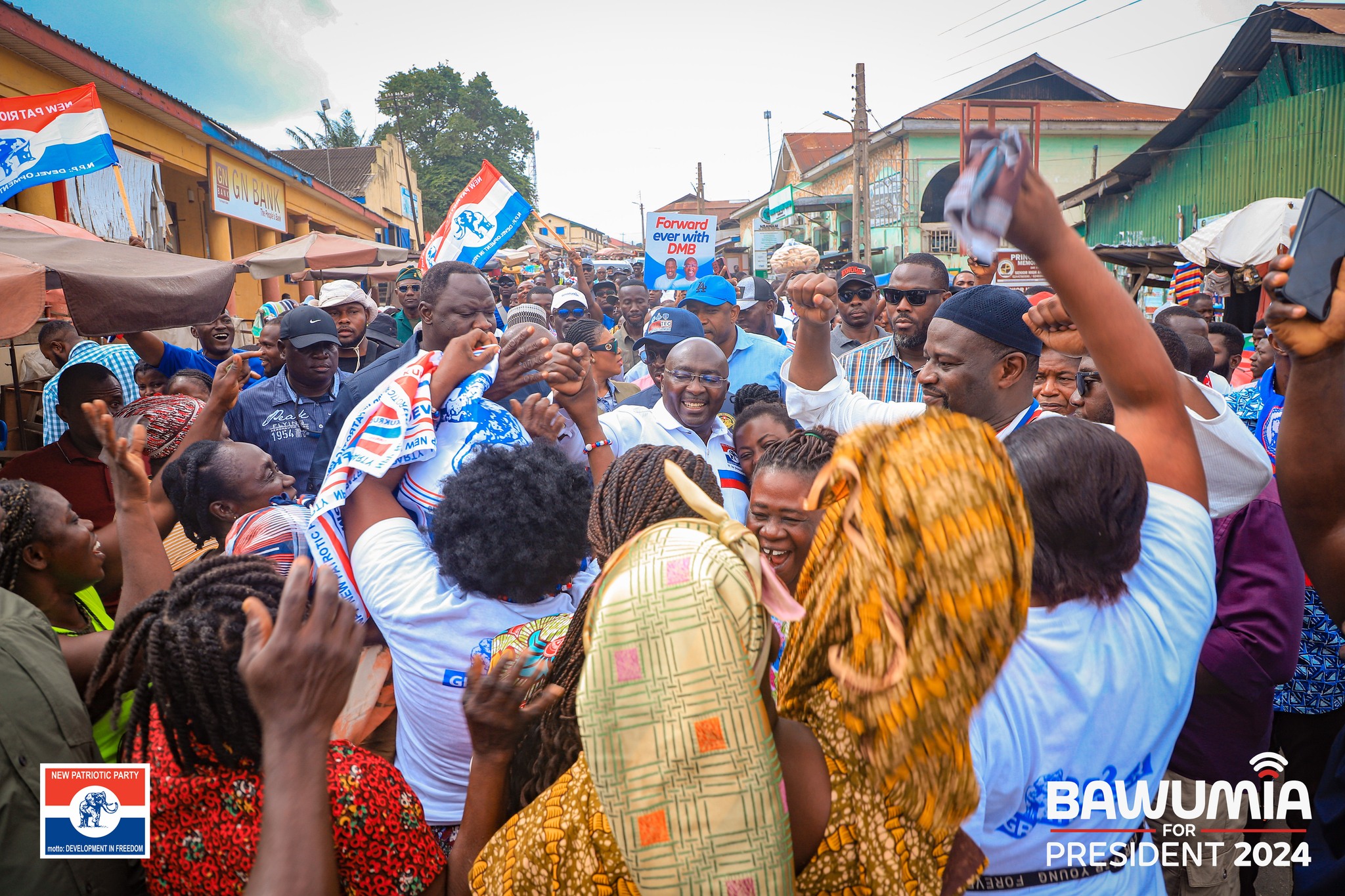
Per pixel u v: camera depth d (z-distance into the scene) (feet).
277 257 40.34
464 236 17.58
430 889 4.63
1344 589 5.16
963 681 3.13
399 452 6.57
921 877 3.52
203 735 4.45
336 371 16.30
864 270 19.34
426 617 5.98
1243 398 14.75
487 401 7.46
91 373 13.23
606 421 11.60
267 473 9.18
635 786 3.12
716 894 3.08
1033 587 4.57
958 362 8.02
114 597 9.45
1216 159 53.31
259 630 4.05
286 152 114.42
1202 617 4.72
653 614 3.12
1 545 6.81
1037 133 59.72
